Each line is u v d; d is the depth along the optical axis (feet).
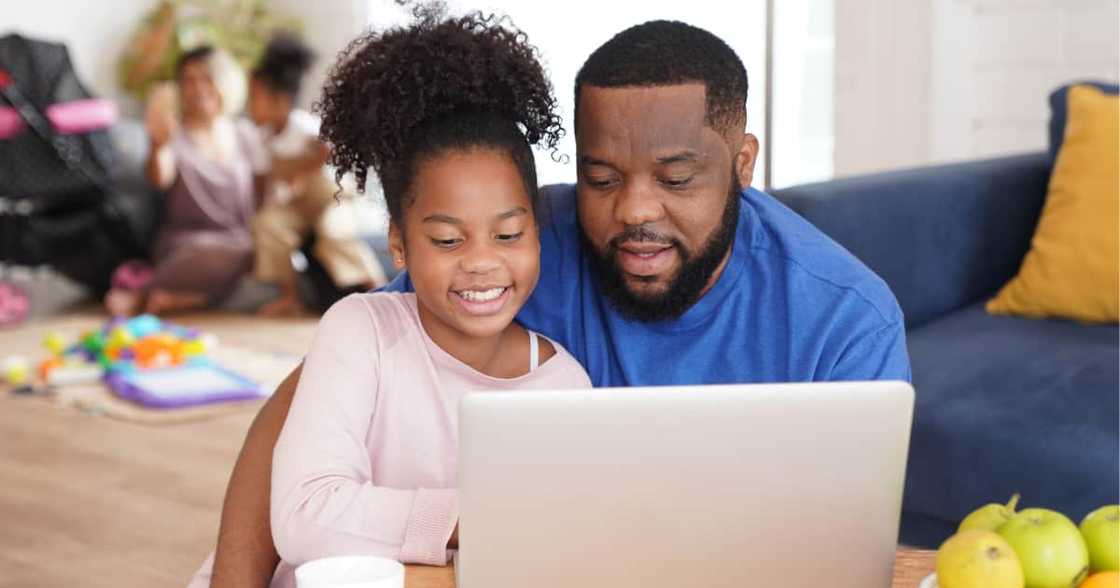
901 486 3.26
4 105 15.56
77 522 9.36
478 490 3.23
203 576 4.69
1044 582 3.16
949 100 12.16
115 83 21.97
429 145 4.48
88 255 16.75
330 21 20.80
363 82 4.61
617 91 4.34
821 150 13.91
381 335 4.63
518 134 4.63
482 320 4.51
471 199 4.41
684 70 4.32
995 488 6.76
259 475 4.49
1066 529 3.19
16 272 19.47
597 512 3.24
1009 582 3.05
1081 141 8.29
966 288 8.85
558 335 5.11
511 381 4.74
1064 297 8.18
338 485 3.99
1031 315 8.39
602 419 3.18
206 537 9.07
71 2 21.39
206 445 11.10
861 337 4.57
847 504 3.26
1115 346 7.57
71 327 16.14
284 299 16.57
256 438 4.59
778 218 4.92
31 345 15.14
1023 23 11.55
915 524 7.20
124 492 9.96
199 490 10.01
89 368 13.30
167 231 16.74
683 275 4.57
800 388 3.19
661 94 4.31
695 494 3.23
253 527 4.38
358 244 16.35
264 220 16.29
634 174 4.40
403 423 4.57
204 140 16.62
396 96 4.53
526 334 4.94
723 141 4.42
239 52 21.06
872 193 8.04
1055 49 11.38
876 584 3.33
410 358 4.62
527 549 3.28
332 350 4.54
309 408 4.33
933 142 12.34
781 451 3.21
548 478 3.22
